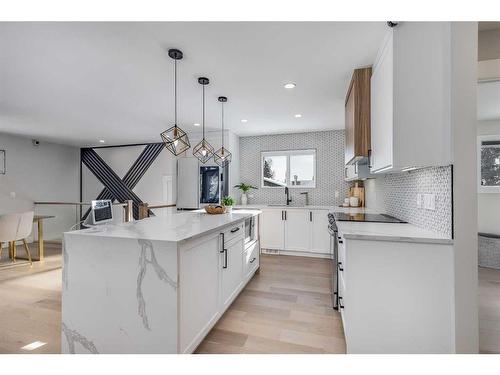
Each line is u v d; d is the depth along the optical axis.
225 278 2.29
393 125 1.66
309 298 2.70
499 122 3.67
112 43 1.96
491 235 3.56
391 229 1.95
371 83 2.31
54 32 1.81
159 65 2.32
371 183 3.81
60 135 5.37
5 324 2.17
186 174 5.12
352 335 1.72
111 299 1.65
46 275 3.40
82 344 1.71
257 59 2.22
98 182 6.87
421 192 2.01
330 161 4.93
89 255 1.69
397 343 1.67
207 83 2.71
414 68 1.65
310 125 4.53
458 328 1.55
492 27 1.87
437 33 1.63
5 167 5.34
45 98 3.15
